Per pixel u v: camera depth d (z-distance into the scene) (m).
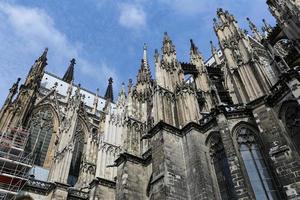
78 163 63.53
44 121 65.94
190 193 28.53
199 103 41.25
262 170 26.44
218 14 47.34
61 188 44.44
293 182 23.34
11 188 45.59
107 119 53.44
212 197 27.16
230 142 27.42
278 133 26.69
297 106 27.11
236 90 35.91
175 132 33.28
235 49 39.59
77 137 67.19
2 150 52.31
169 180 28.33
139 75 56.97
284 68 33.22
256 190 25.09
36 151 59.75
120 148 46.19
